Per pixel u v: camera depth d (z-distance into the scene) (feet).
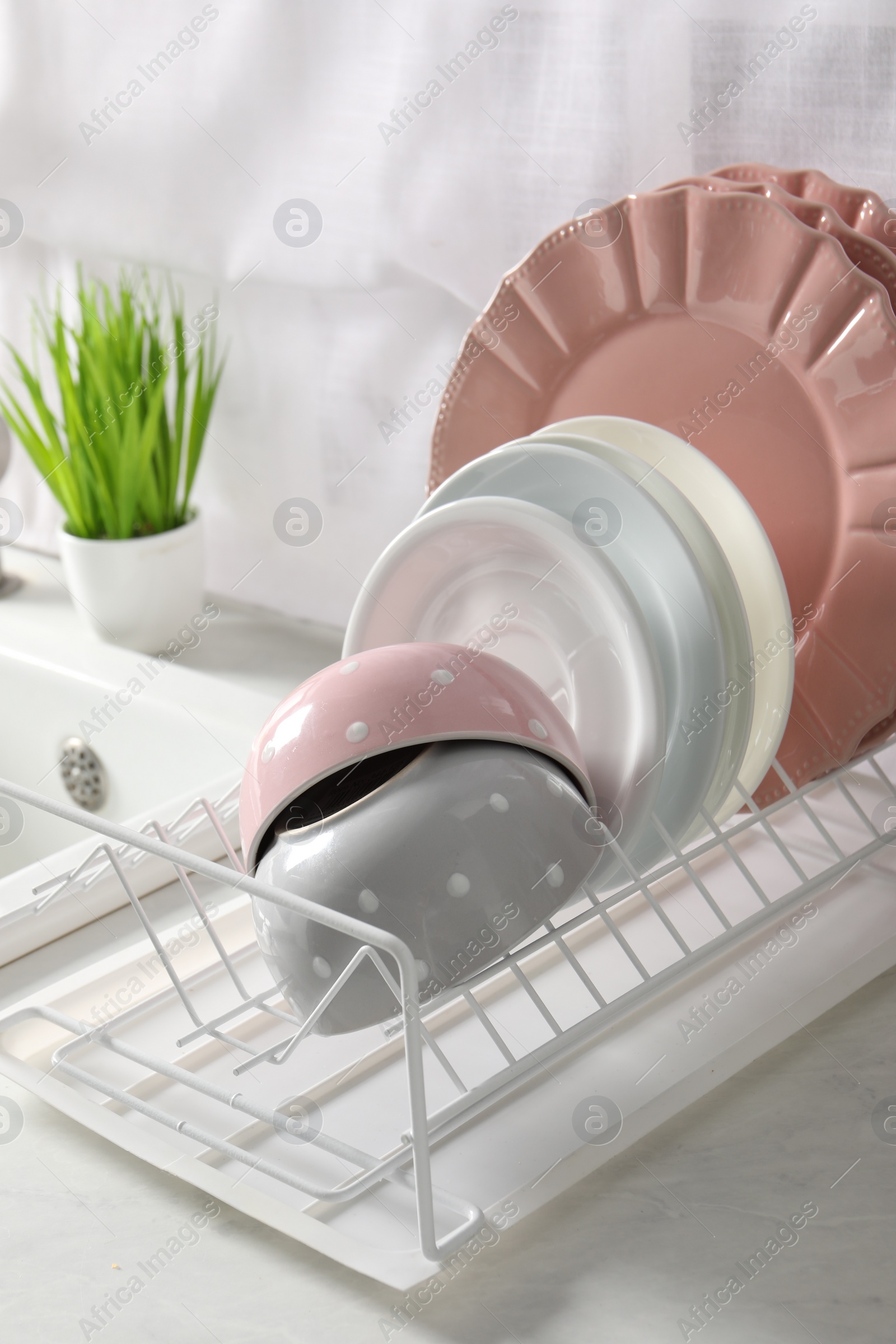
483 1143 1.71
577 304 2.34
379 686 1.68
